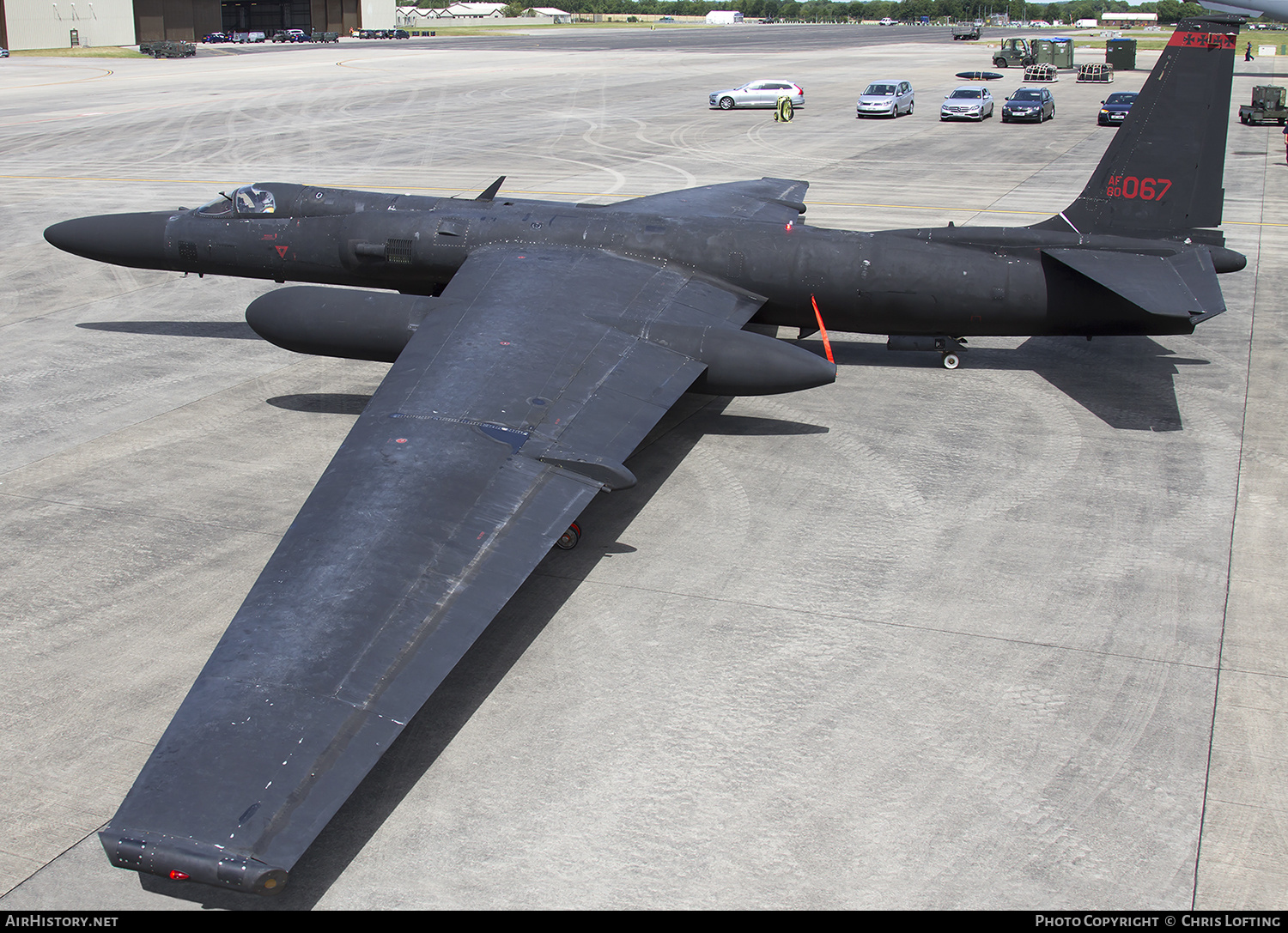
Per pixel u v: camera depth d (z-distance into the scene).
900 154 42.50
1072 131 49.16
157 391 18.09
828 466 15.04
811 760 9.08
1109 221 17.80
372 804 8.65
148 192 34.88
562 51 116.62
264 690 8.05
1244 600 11.42
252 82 77.44
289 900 7.73
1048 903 7.59
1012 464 14.98
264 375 18.94
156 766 7.40
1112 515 13.41
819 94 68.00
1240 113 51.12
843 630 10.98
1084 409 16.98
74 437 16.05
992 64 91.06
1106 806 8.52
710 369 14.89
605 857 8.07
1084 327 17.27
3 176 38.19
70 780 8.87
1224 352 19.59
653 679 10.23
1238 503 13.68
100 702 9.85
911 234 17.41
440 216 18.34
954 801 8.60
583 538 13.02
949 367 19.08
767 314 18.12
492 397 12.55
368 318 15.58
